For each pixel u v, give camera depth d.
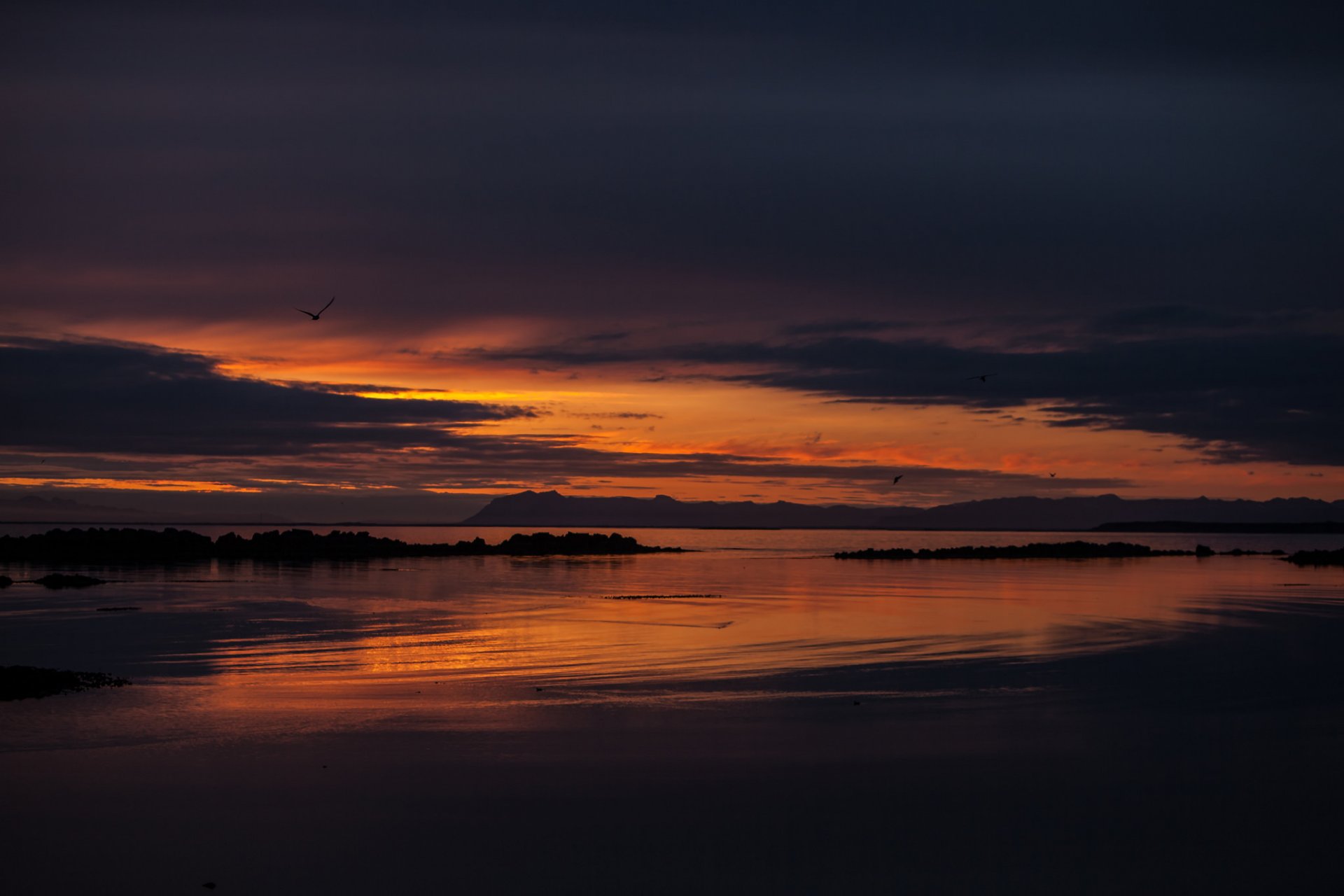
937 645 37.59
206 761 20.27
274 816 17.03
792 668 32.00
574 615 50.25
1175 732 22.75
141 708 25.47
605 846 15.67
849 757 20.50
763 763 20.06
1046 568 100.38
